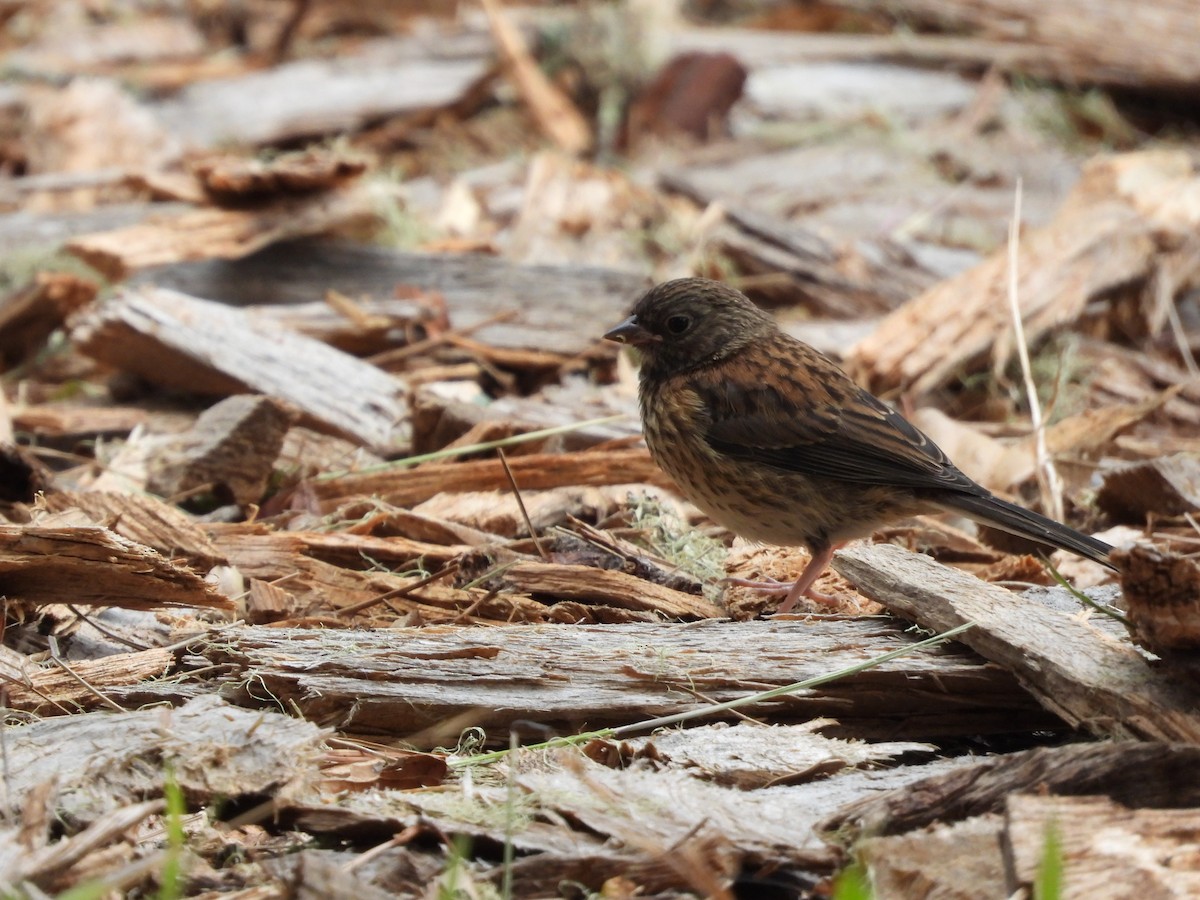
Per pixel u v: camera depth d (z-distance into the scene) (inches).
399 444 459.2
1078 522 433.1
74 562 310.5
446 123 757.9
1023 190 701.9
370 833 242.8
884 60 835.4
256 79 765.9
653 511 407.8
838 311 580.4
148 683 295.3
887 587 316.2
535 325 528.7
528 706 285.6
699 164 724.0
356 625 339.9
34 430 477.1
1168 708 263.9
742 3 920.9
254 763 251.4
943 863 227.5
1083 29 805.9
